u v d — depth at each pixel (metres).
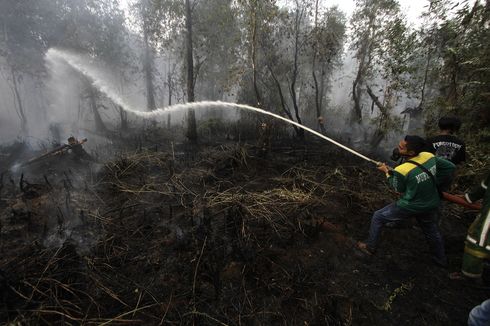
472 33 5.62
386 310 2.62
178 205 4.62
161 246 3.54
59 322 2.46
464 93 5.39
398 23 7.97
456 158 3.49
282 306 2.65
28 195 4.88
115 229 3.88
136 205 4.61
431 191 2.85
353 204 4.69
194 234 3.70
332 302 2.58
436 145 3.59
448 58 6.05
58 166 6.60
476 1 5.55
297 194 4.81
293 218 4.17
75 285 2.84
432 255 3.25
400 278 3.04
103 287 2.82
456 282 2.97
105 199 4.93
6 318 2.48
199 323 2.43
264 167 6.65
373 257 3.39
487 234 2.53
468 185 4.68
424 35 7.83
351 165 6.91
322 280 3.00
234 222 3.89
